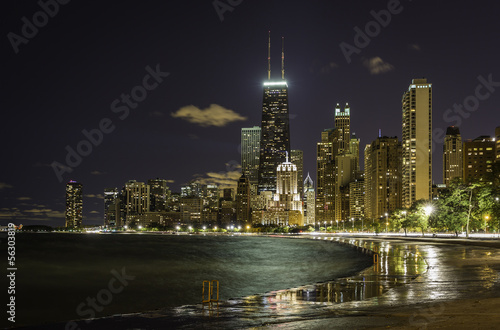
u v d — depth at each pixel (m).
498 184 120.31
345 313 24.75
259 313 26.23
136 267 141.25
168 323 23.81
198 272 121.44
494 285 33.34
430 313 23.11
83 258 185.75
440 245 108.19
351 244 155.00
